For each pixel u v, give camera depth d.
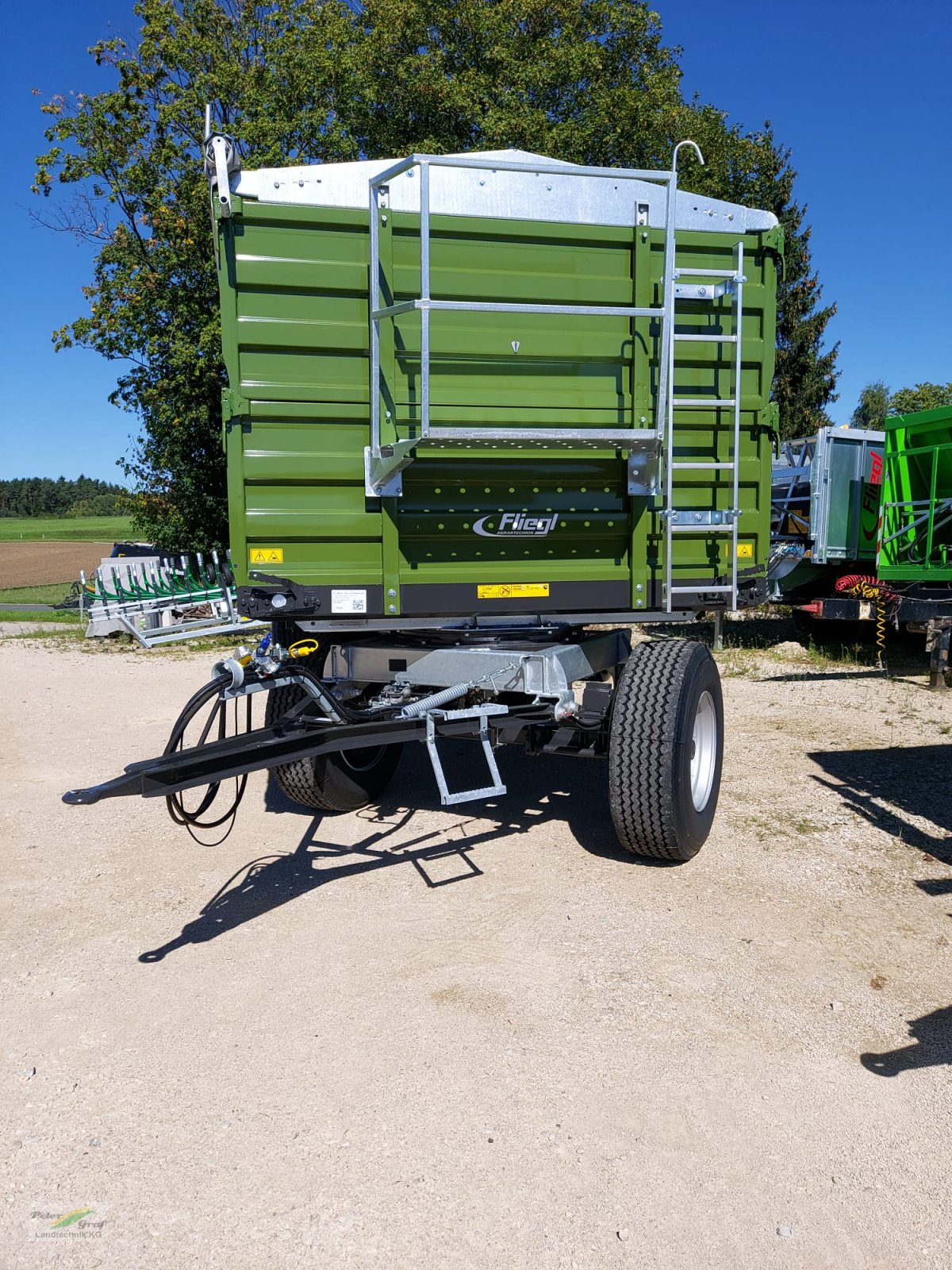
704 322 4.42
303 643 4.43
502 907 4.16
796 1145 2.61
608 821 5.34
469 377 4.17
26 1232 2.33
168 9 19.45
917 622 9.10
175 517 20.48
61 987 3.56
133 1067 3.02
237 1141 2.65
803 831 5.11
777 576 10.98
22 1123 2.75
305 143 19.86
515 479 4.28
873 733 7.37
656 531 4.49
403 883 4.47
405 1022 3.24
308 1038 3.16
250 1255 2.25
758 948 3.74
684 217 4.36
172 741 3.33
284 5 20.59
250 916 4.16
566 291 4.27
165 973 3.64
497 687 4.28
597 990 3.43
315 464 4.09
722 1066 2.96
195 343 18.44
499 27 20.64
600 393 4.34
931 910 4.09
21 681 10.69
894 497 9.09
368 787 5.58
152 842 5.18
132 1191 2.47
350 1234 2.31
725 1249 2.25
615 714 4.38
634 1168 2.52
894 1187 2.45
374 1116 2.75
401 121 21.02
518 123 19.17
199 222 18.31
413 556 4.26
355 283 4.04
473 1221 2.34
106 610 7.14
